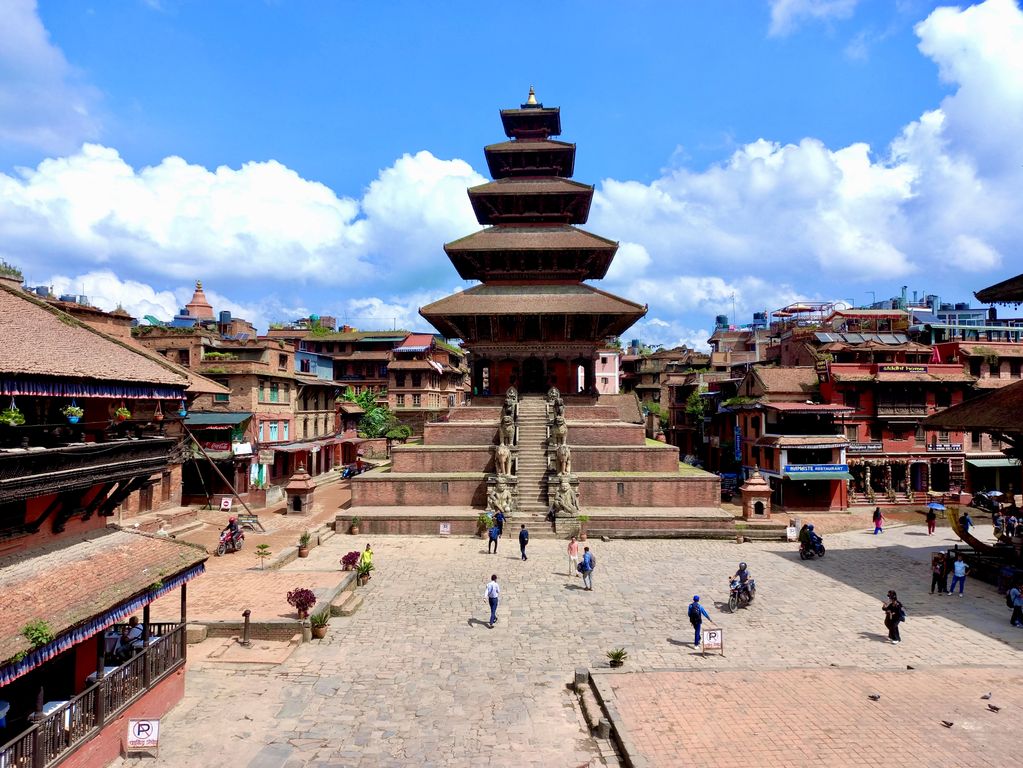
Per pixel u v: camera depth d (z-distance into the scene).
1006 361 58.62
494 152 53.59
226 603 24.42
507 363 51.31
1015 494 58.19
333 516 47.06
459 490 40.88
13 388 12.47
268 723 16.30
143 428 17.81
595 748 15.30
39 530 14.29
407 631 22.72
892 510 52.03
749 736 15.12
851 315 69.25
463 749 15.23
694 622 21.34
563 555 33.44
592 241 50.59
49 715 12.21
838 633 22.62
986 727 15.53
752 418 57.25
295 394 59.16
